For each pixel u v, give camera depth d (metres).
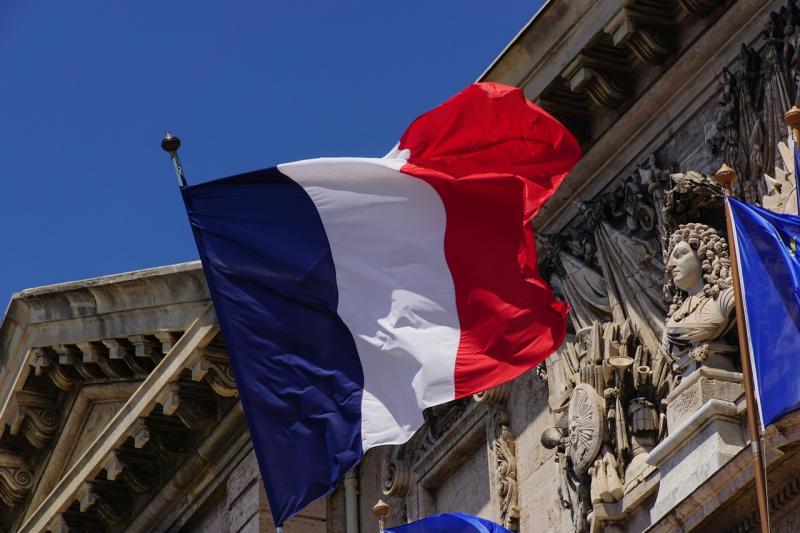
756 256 28.84
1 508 49.72
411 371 30.28
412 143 31.41
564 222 38.22
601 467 34.59
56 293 45.66
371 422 30.02
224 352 43.53
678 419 32.81
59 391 48.00
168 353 43.94
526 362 30.27
